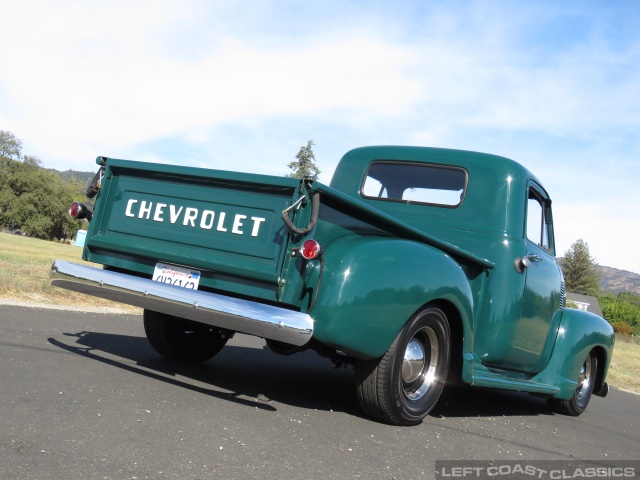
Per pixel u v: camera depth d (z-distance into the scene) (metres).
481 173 5.27
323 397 4.55
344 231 3.67
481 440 4.08
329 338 3.48
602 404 7.91
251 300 3.70
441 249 4.30
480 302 4.85
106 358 4.56
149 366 4.57
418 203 5.42
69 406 3.16
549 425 5.38
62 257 24.33
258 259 3.53
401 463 3.17
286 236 3.43
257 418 3.54
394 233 4.03
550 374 5.96
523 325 5.25
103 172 4.21
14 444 2.51
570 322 6.15
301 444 3.17
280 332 3.26
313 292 3.45
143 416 3.19
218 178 3.70
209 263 3.64
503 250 5.00
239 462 2.72
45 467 2.32
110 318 7.10
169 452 2.70
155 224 3.96
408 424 4.02
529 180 5.41
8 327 5.09
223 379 4.59
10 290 7.53
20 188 80.25
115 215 4.15
